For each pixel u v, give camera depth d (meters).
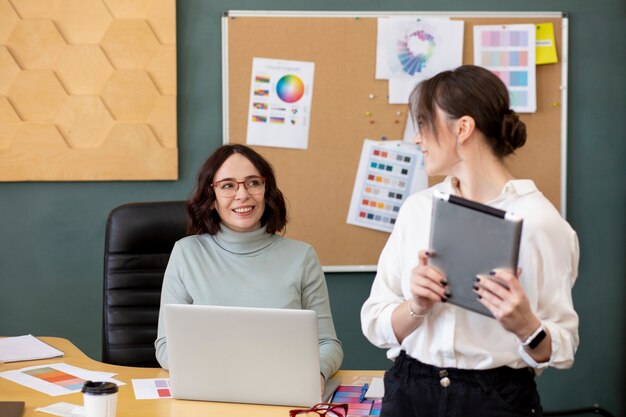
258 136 3.65
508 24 3.72
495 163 1.62
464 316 1.61
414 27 3.68
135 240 2.82
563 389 3.85
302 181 3.68
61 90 3.56
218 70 3.66
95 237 3.63
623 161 3.82
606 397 3.85
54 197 3.61
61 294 3.62
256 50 3.64
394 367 1.70
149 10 3.58
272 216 2.54
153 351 2.80
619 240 3.83
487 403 1.58
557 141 3.75
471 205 1.51
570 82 3.79
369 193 3.69
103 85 3.58
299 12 3.64
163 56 3.59
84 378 2.27
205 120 3.66
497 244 1.48
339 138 3.68
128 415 1.94
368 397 2.12
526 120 3.74
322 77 3.66
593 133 3.80
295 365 1.95
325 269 3.69
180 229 2.84
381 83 3.68
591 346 3.84
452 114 1.58
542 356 1.52
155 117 3.59
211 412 1.96
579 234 3.82
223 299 2.45
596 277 3.83
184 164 3.66
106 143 3.57
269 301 2.45
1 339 2.65
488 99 1.58
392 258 1.77
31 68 3.56
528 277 1.57
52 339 2.72
